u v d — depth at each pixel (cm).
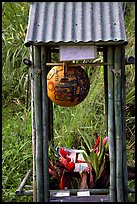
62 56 139
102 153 162
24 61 142
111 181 144
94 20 143
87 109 242
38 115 143
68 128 231
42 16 145
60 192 152
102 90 252
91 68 262
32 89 147
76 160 171
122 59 142
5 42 276
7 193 187
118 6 147
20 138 228
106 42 135
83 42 135
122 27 139
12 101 268
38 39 136
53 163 171
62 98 149
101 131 229
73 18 144
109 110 142
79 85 148
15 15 287
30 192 153
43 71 141
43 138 144
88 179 160
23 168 209
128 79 255
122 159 144
